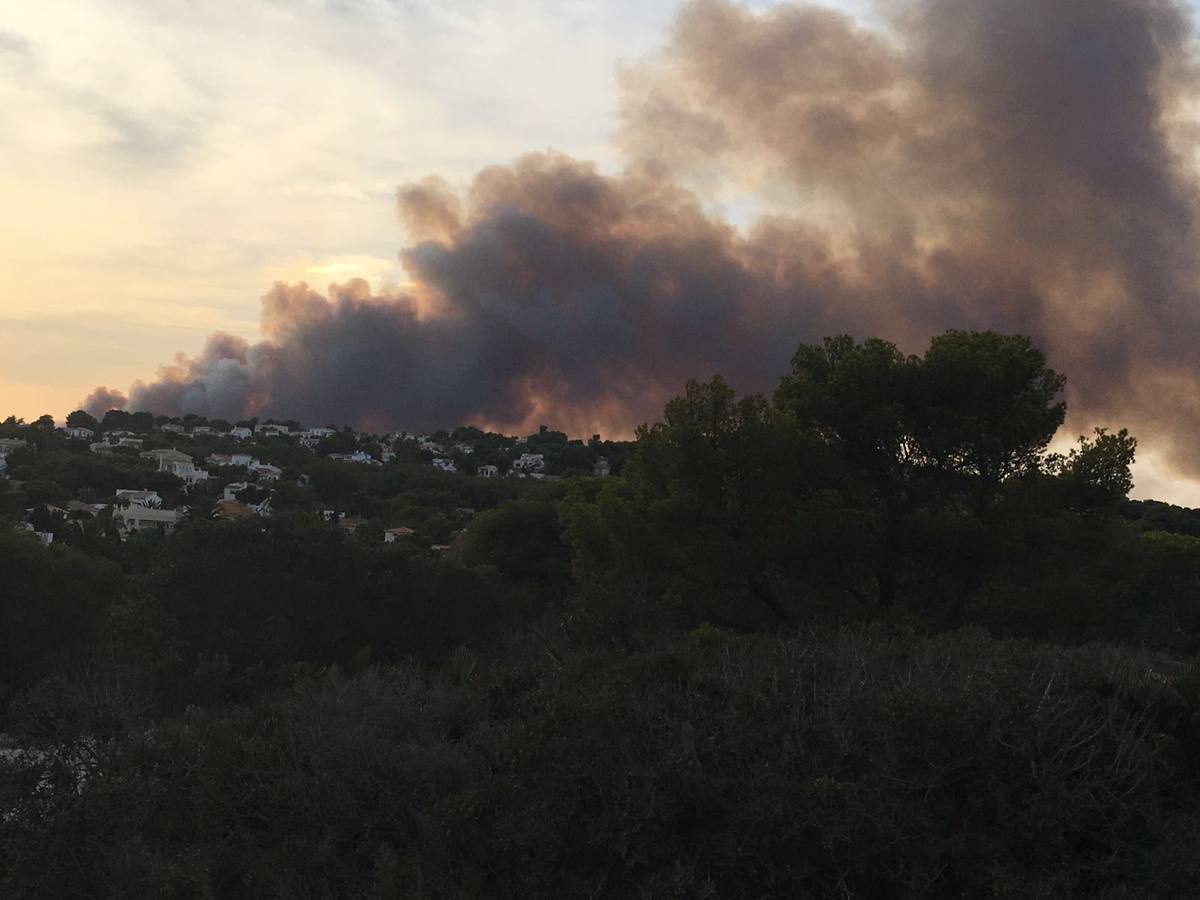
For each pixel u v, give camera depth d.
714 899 4.18
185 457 118.94
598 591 10.31
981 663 6.02
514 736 5.00
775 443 16.64
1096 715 5.16
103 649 14.20
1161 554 20.48
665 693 5.41
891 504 17.16
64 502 85.00
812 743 4.89
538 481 112.19
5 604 20.28
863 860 4.34
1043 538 16.25
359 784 5.35
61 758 5.94
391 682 7.03
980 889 4.35
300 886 5.00
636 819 4.42
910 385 17.20
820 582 16.81
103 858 5.43
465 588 16.83
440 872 4.86
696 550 16.36
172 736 6.16
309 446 168.75
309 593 14.97
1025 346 17.89
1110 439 16.81
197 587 14.36
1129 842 4.59
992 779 4.53
